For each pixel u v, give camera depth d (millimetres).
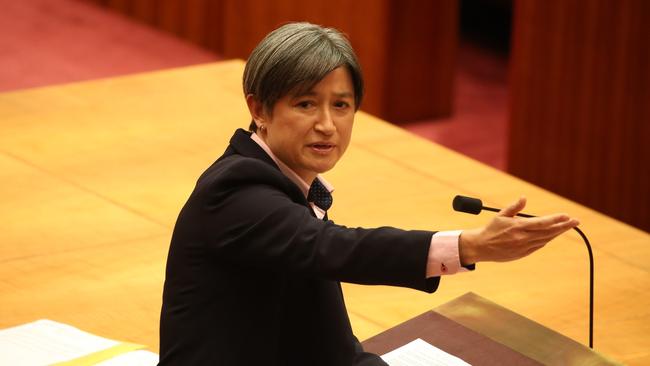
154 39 26312
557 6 18922
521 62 19672
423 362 10383
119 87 18266
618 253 13531
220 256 7336
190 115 17328
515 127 20016
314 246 7035
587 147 19094
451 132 22531
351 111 7656
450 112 23188
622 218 18891
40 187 14695
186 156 15906
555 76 19250
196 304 7492
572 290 12641
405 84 22469
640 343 11672
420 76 22562
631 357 11406
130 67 24688
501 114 23531
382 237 6969
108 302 12039
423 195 14859
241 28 24547
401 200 14703
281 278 7570
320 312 7785
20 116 16953
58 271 12633
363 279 6992
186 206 7574
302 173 7875
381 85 22141
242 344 7504
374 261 6938
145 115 17250
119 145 16141
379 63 22031
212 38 25734
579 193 19359
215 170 7555
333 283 7926
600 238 13883
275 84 7473
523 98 19766
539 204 14758
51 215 13953
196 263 7457
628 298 12539
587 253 13492
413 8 22047
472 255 6840
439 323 11148
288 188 7445
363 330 11594
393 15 21828
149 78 18734
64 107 17375
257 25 24109
